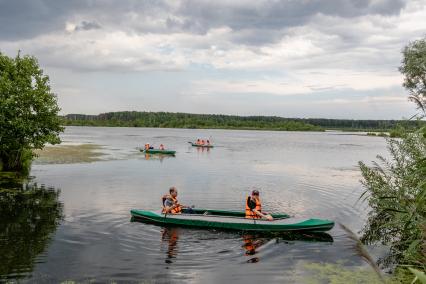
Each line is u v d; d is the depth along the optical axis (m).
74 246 12.12
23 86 27.95
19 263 10.60
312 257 11.52
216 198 20.34
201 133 140.50
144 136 99.69
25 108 28.17
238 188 23.44
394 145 12.85
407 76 20.06
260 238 13.31
